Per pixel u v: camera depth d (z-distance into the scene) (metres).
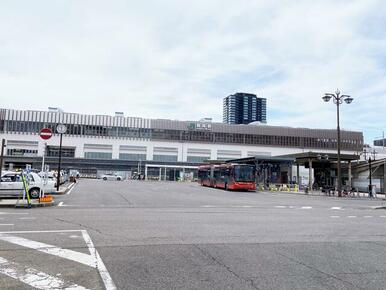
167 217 13.78
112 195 26.38
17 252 7.38
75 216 13.49
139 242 8.58
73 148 86.50
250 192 39.72
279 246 8.48
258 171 49.56
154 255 7.28
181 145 92.06
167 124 92.19
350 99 38.81
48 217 13.08
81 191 30.16
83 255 7.18
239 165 39.59
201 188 44.59
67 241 8.55
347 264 6.92
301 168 77.94
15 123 83.38
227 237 9.53
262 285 5.50
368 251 8.15
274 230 11.04
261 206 21.08
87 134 87.56
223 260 6.99
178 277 5.83
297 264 6.82
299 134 96.69
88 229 10.38
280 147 95.44
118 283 5.48
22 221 11.92
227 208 18.94
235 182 39.03
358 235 10.47
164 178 86.25
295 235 10.17
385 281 5.84
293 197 33.16
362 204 25.92
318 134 97.25
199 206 19.72
